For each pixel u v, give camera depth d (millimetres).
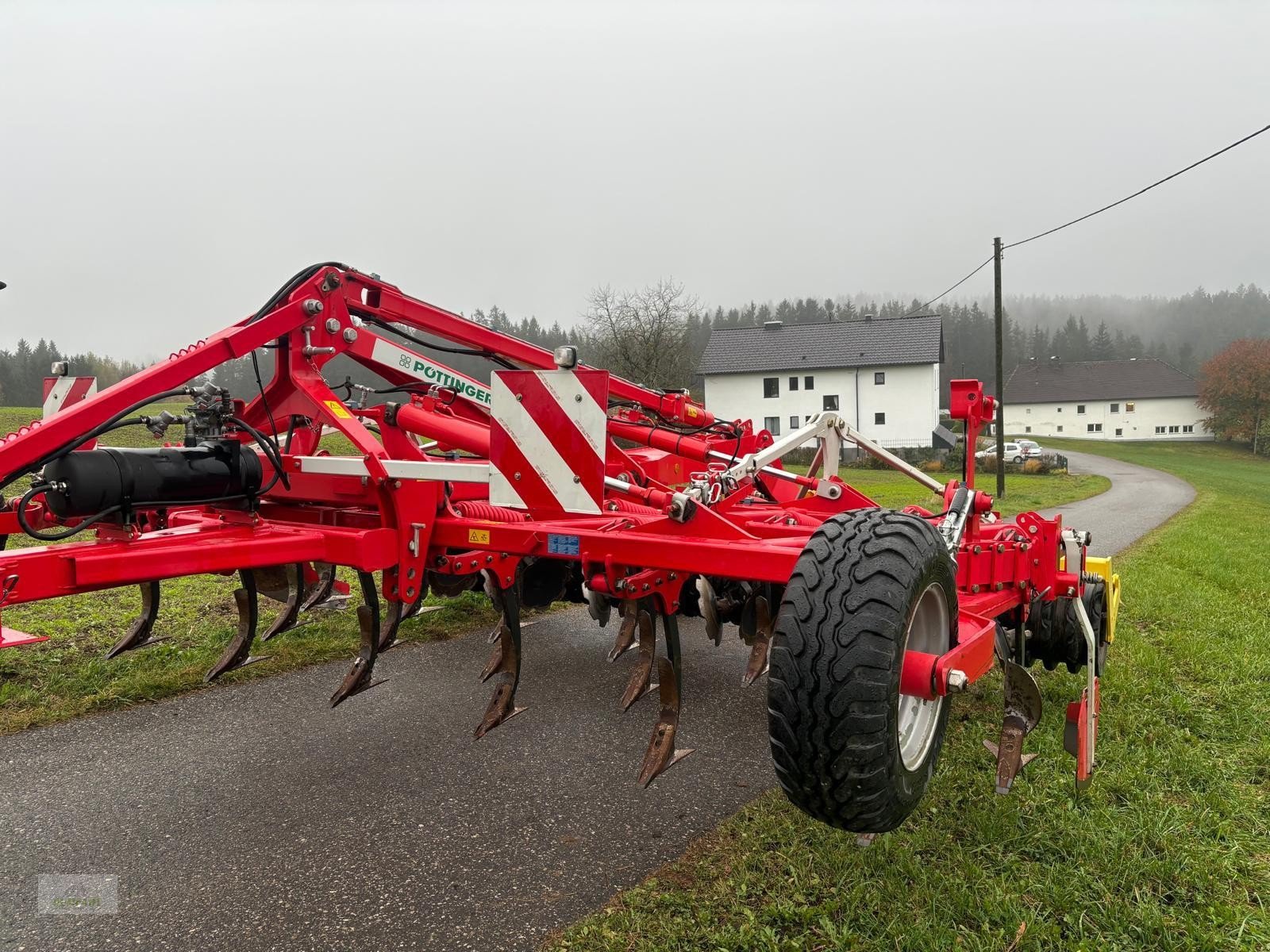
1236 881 2805
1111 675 4797
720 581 4398
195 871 2875
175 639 5316
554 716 4379
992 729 4043
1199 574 9094
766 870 2848
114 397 3109
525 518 4129
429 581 4289
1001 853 2930
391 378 4883
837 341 50438
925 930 2488
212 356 3561
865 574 2141
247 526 3482
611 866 2936
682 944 2475
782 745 2154
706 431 6074
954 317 126688
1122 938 2490
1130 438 85688
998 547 3404
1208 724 4164
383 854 3000
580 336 35969
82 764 3701
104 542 3283
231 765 3730
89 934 2527
